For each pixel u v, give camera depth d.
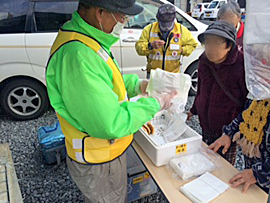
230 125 1.41
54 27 3.15
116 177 1.23
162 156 1.24
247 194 1.05
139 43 2.95
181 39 2.90
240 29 2.57
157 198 2.02
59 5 3.12
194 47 2.98
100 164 1.13
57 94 0.99
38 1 3.04
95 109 0.88
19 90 3.37
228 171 1.21
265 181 1.02
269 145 1.07
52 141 2.38
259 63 0.75
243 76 1.48
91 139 1.06
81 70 0.87
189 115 2.06
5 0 2.94
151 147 1.27
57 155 2.43
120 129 0.95
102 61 0.94
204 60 1.64
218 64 1.54
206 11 15.05
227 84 1.56
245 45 0.75
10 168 2.25
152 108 1.08
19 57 3.05
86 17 0.95
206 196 1.02
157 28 2.89
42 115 3.62
